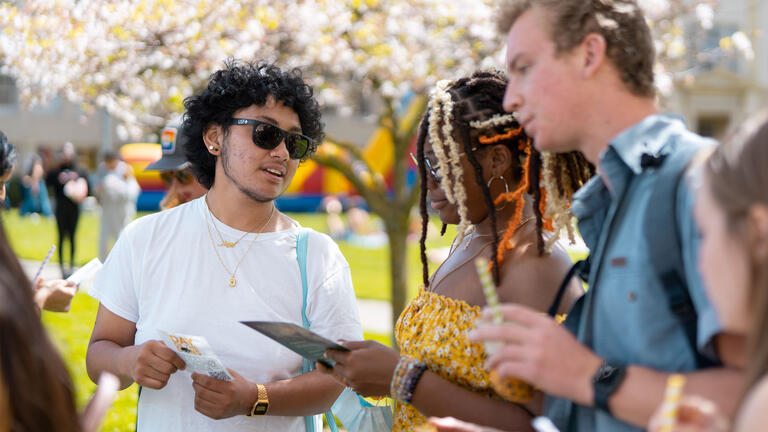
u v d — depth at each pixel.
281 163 2.57
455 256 2.36
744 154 1.22
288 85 2.61
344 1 5.69
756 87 24.42
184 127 2.72
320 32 5.57
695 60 7.10
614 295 1.57
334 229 19.97
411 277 11.77
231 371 2.38
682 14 6.48
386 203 6.61
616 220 1.62
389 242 6.61
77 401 1.63
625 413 1.44
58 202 11.98
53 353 1.52
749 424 1.12
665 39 6.22
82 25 5.17
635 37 1.64
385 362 2.14
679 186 1.50
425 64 5.97
